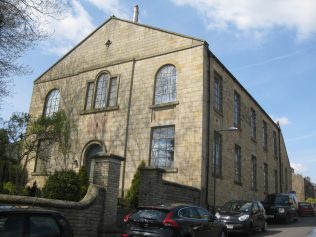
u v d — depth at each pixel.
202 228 11.49
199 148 19.41
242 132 26.58
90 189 12.92
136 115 22.12
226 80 24.28
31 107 27.61
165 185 16.08
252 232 16.58
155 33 23.27
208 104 20.77
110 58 24.72
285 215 22.56
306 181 69.50
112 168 13.48
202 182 19.02
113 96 23.69
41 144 22.16
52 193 14.16
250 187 27.17
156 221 10.37
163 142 20.78
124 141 21.94
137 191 16.73
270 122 35.44
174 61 21.80
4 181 21.39
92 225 12.36
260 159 30.55
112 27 25.48
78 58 26.44
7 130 19.83
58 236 6.71
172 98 21.28
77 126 24.36
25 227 6.24
